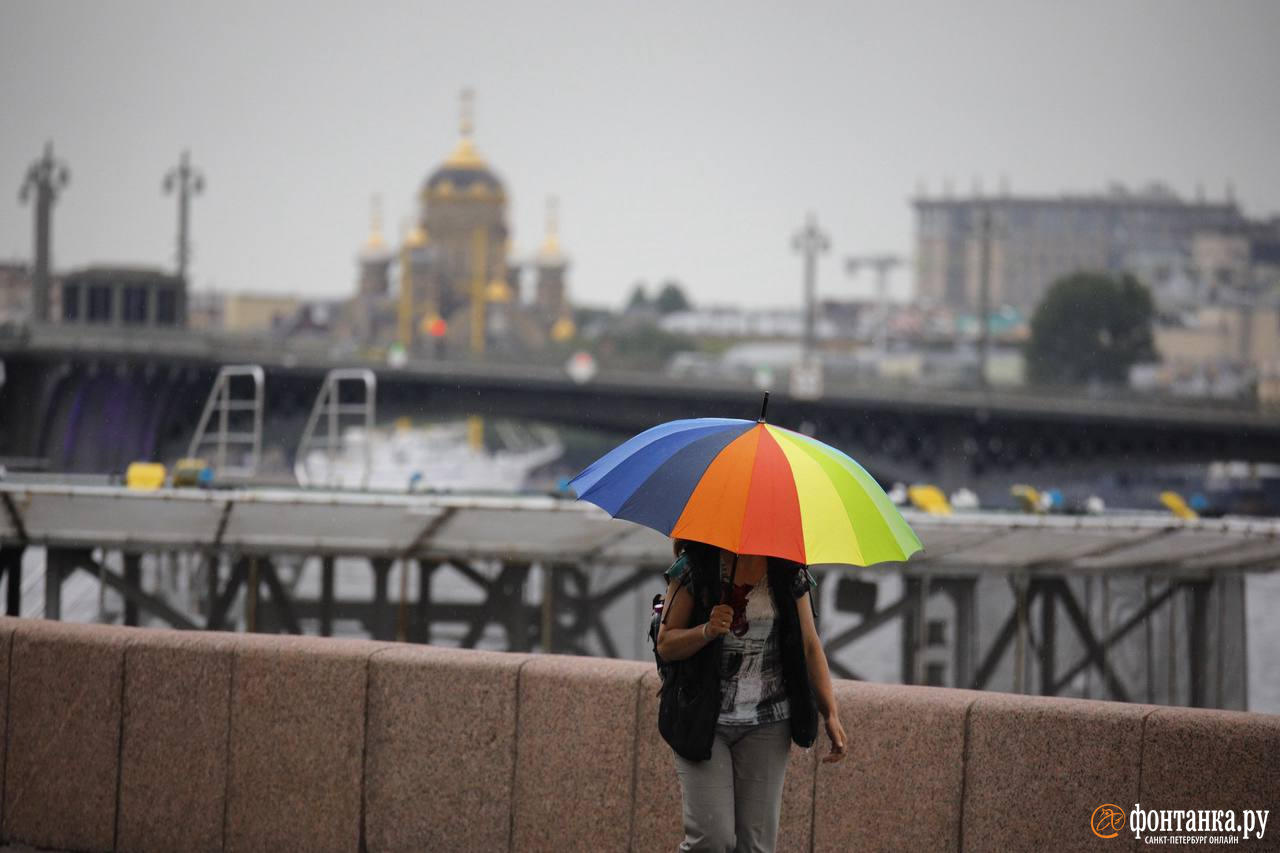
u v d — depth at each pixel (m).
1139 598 75.62
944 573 72.69
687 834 15.20
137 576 68.88
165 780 20.16
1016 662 73.12
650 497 14.78
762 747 15.12
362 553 69.50
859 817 17.98
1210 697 76.12
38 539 66.56
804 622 15.21
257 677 19.86
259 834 19.80
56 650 20.61
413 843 19.28
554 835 18.78
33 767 20.61
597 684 18.64
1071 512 78.62
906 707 17.86
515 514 66.69
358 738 19.50
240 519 66.44
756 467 14.74
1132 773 16.89
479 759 19.08
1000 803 17.42
